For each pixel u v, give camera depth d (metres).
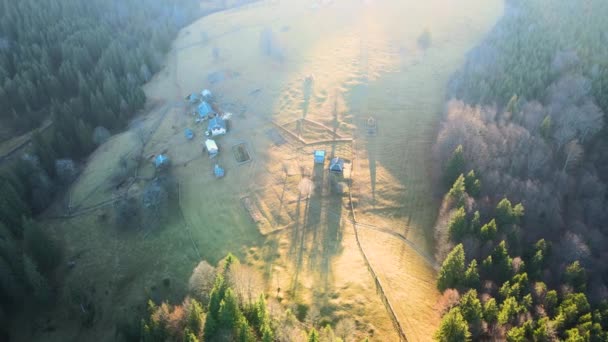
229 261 71.75
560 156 97.00
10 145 122.44
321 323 69.00
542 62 116.00
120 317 78.38
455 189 85.00
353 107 121.19
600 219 85.25
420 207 93.19
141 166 109.81
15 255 80.44
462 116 103.94
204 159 108.56
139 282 84.50
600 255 78.50
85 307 81.31
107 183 106.69
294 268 80.88
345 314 70.06
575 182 90.88
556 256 76.25
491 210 83.06
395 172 101.19
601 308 66.12
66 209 102.12
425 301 71.81
